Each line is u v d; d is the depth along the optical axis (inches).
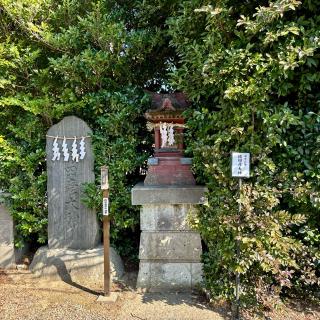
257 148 120.0
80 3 175.3
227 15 121.9
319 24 117.8
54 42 160.9
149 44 167.6
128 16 186.7
